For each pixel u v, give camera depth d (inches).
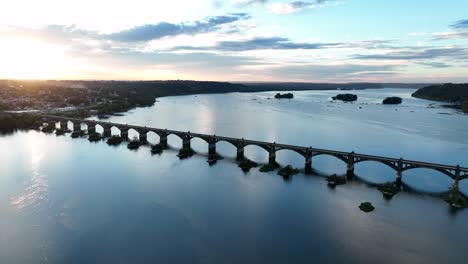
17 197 4581.7
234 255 3299.7
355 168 6058.1
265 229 3796.8
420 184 5251.0
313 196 4734.3
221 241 3543.3
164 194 4753.9
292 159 6633.9
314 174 5703.7
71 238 3570.4
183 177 5497.1
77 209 4232.3
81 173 5654.5
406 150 7652.6
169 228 3794.3
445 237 3661.4
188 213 4165.8
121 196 4662.9
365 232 3750.0
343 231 3767.2
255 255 3299.7
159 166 6117.1
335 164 6294.3
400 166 5132.9
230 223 3924.7
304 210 4281.5
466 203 4451.3
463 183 5310.0
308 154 5826.8
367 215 4151.1
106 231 3713.1
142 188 4975.4
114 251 3348.9
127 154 7027.6
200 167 6072.8
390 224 3934.5
